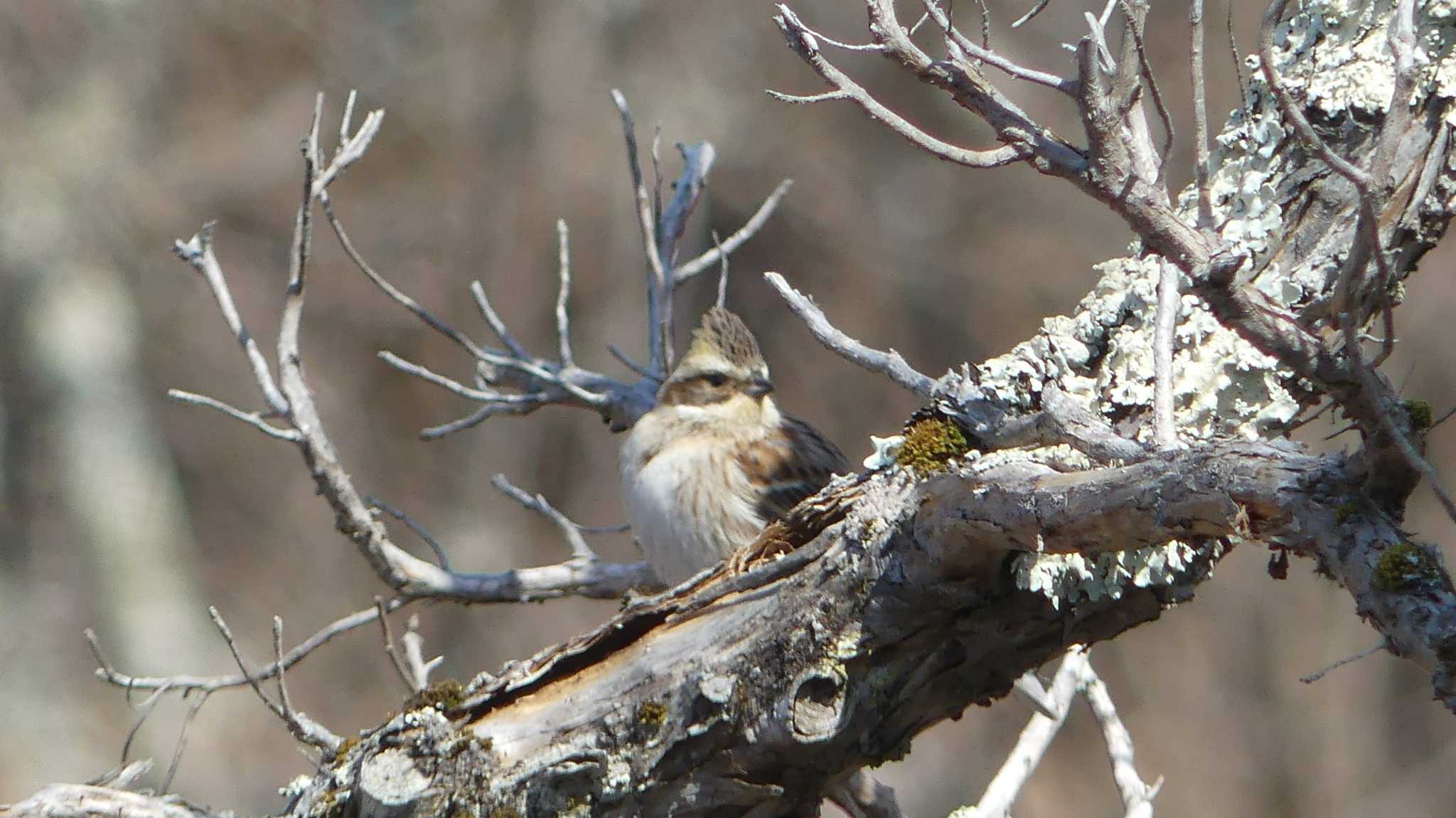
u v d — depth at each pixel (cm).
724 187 1917
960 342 1875
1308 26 436
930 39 1752
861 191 1912
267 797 1636
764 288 1902
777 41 1930
